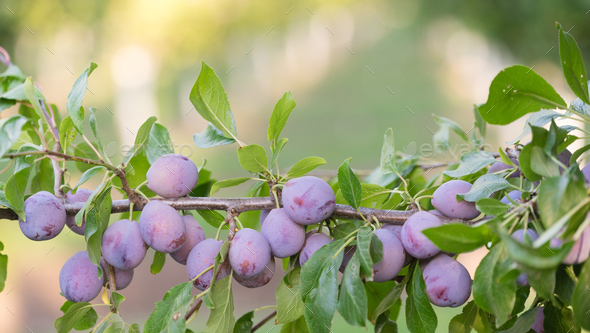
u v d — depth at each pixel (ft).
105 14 25.32
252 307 10.85
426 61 33.55
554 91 3.86
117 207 4.01
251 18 30.42
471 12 16.42
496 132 13.97
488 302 3.66
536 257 3.45
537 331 3.97
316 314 3.77
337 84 33.06
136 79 28.22
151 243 3.91
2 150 3.69
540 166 3.70
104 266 4.00
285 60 34.94
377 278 3.85
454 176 4.12
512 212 3.75
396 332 4.08
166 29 28.32
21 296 11.53
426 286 3.86
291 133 25.84
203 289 3.91
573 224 3.55
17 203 3.92
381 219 3.96
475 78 28.55
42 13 21.70
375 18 37.68
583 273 3.56
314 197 3.88
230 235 3.92
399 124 24.91
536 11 13.26
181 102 28.91
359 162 20.51
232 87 31.14
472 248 3.66
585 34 12.08
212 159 20.26
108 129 24.84
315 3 35.04
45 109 4.24
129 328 3.96
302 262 3.92
